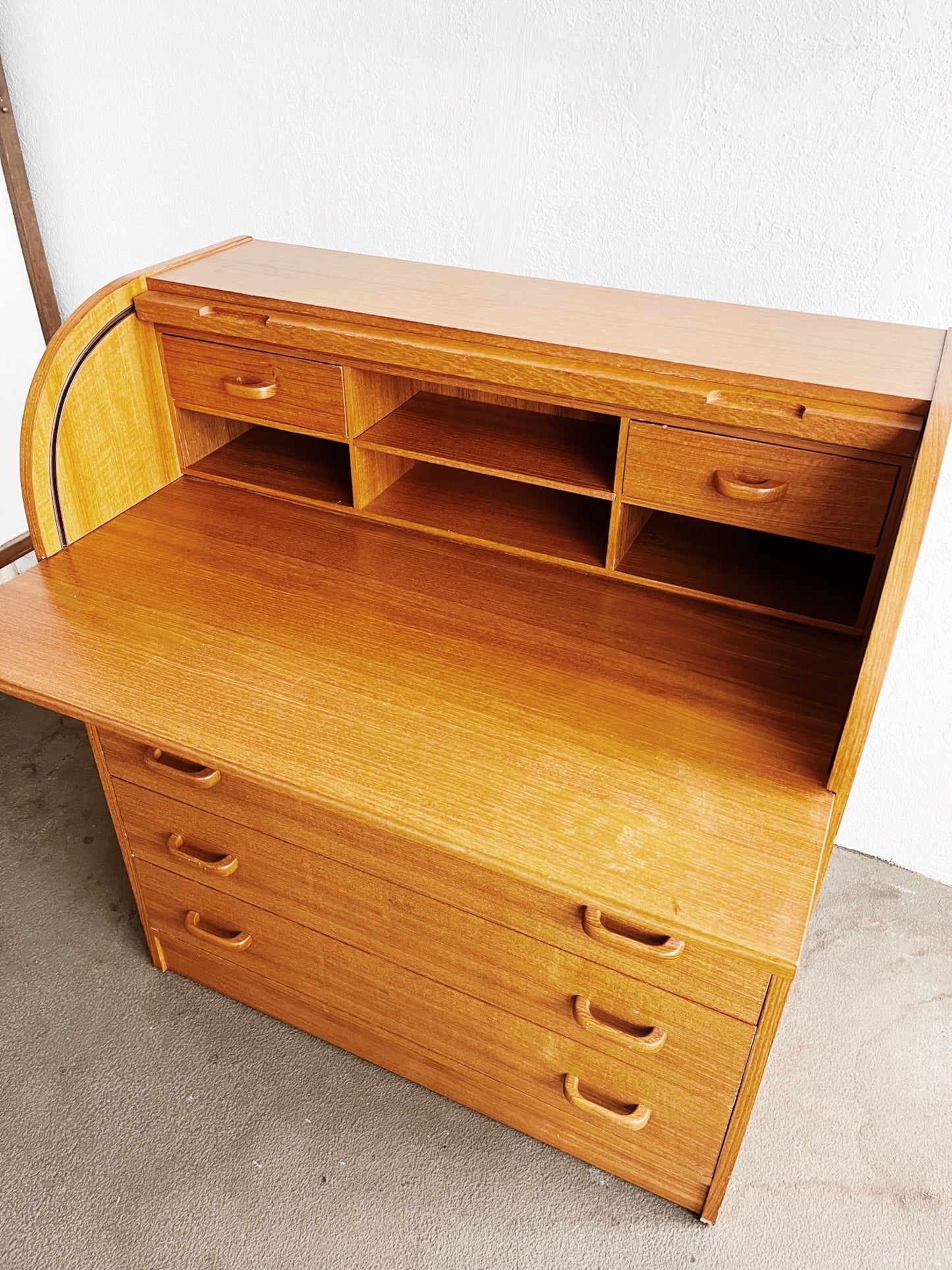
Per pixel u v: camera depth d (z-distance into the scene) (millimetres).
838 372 1336
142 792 1604
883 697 1968
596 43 1616
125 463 1739
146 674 1386
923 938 2039
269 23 1840
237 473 1848
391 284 1678
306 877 1518
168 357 1730
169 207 2164
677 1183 1533
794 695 1374
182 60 1953
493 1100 1649
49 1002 1874
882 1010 1895
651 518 1710
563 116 1705
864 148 1530
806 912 1062
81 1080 1748
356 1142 1673
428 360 1476
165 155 2094
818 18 1459
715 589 1543
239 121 1980
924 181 1519
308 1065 1788
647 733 1304
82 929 2010
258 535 1709
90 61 2029
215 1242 1537
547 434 1659
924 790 2057
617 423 1679
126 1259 1514
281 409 1669
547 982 1384
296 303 1562
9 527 2465
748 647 1467
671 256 1756
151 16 1923
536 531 1682
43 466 1578
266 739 1276
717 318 1549
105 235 2270
